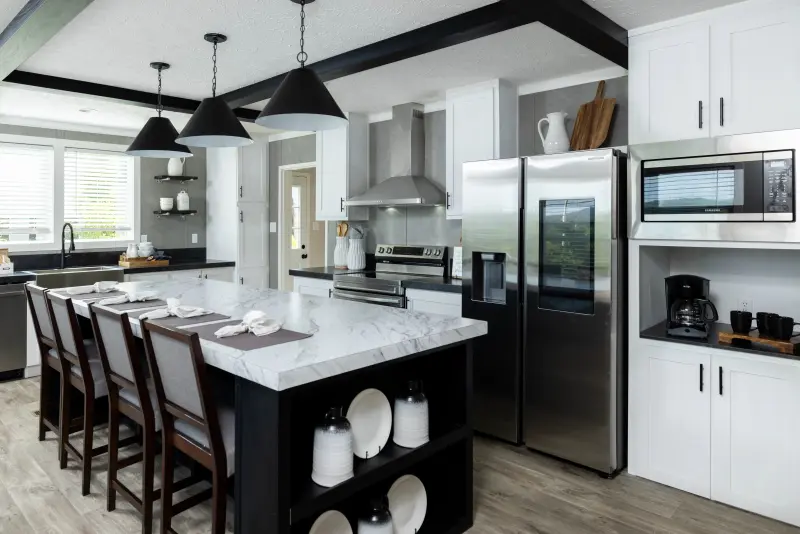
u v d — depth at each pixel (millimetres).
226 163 5879
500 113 3766
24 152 5004
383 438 2035
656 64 2777
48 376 3129
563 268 2951
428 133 4555
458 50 3150
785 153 2264
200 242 6223
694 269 3051
